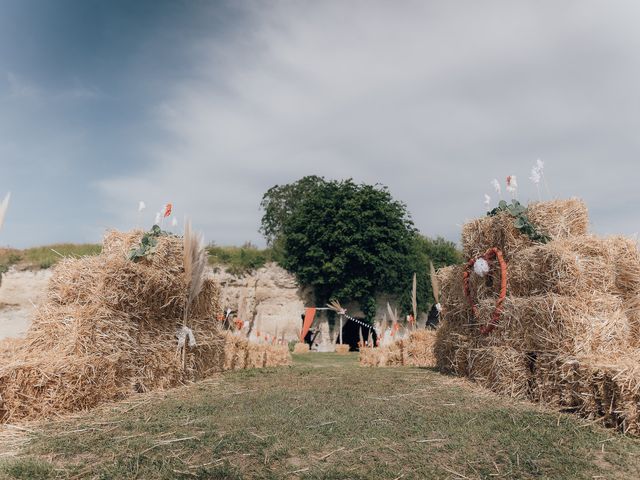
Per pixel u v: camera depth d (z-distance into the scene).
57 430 4.59
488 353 6.62
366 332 35.59
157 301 7.19
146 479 3.35
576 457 3.76
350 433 4.32
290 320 32.03
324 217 31.88
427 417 4.87
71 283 6.30
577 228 6.57
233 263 31.81
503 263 6.72
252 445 3.96
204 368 8.15
